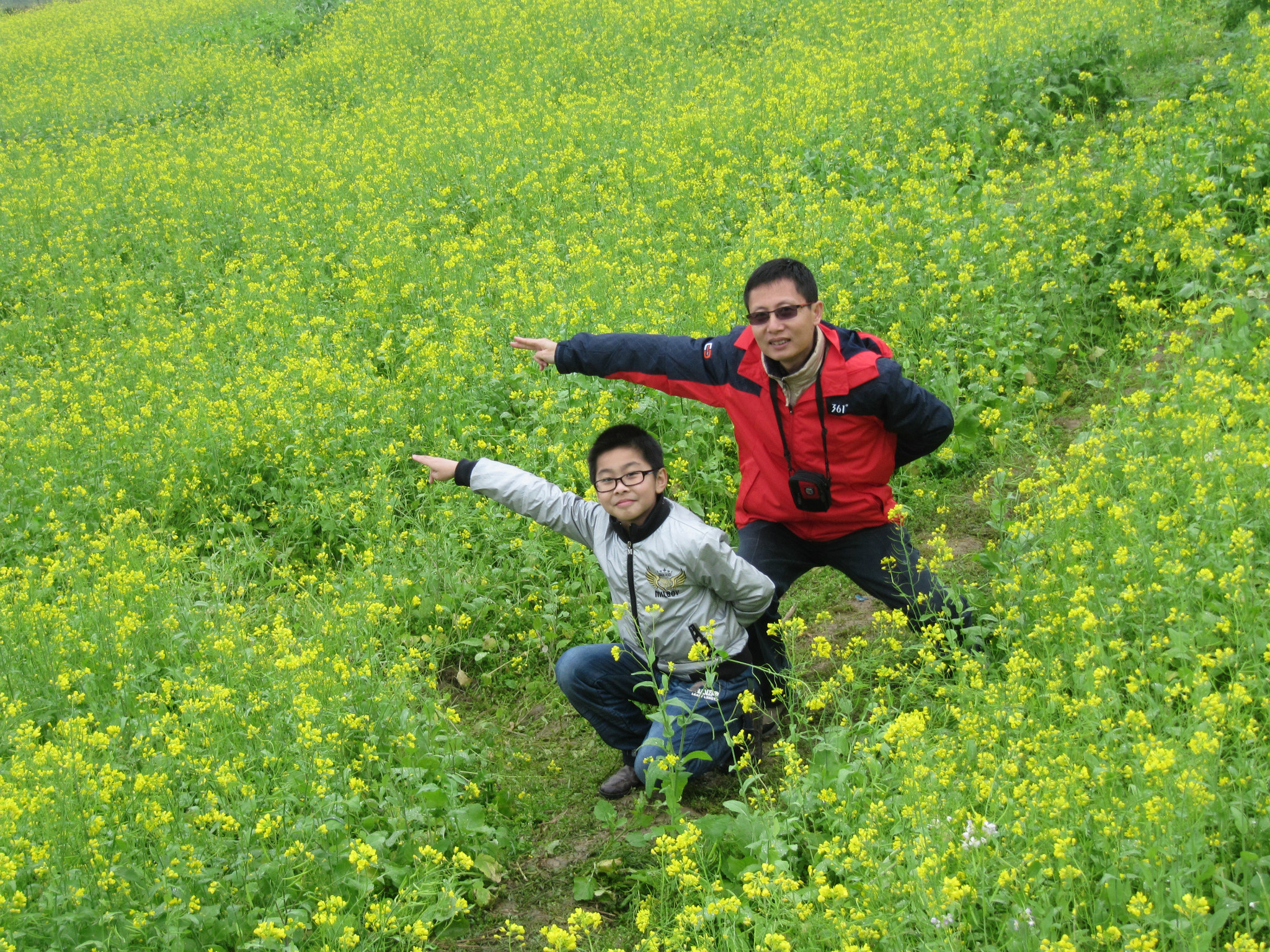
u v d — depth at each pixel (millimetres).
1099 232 6949
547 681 4914
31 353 8922
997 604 4285
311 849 3500
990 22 11680
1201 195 7020
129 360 7844
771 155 9758
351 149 12312
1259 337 5645
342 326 8031
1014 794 3088
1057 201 7180
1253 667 3432
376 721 4145
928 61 11031
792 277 3719
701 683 3916
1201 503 4113
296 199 11219
